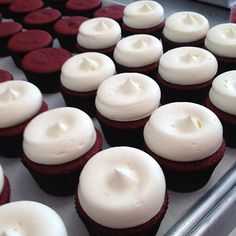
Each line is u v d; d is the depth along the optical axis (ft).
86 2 1.76
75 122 0.95
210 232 0.85
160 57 1.25
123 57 1.27
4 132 1.05
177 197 0.96
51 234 0.69
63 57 1.35
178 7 1.89
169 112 0.94
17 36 1.52
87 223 0.78
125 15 1.54
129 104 1.00
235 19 1.60
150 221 0.75
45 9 1.76
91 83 1.16
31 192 1.00
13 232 0.69
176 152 0.86
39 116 0.99
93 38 1.38
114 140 1.08
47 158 0.89
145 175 0.78
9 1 1.89
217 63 1.23
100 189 0.77
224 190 0.92
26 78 1.38
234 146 1.07
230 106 1.00
